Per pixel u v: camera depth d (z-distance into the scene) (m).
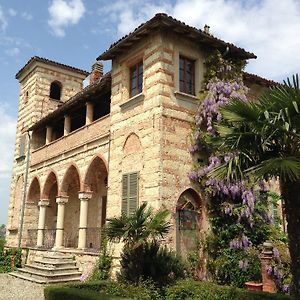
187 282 12.82
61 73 31.39
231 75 16.94
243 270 13.59
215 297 11.60
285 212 8.66
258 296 10.95
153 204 14.37
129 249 13.12
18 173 29.95
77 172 21.58
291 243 8.43
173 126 15.21
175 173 14.83
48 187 25.28
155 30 15.79
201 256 14.67
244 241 13.95
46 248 23.00
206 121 15.65
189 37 16.27
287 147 8.75
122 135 16.89
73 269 18.38
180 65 16.28
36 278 17.98
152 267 12.93
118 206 16.30
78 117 25.08
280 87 9.06
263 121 8.68
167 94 15.31
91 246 20.03
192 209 15.11
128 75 17.44
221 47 17.03
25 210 27.33
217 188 14.73
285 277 12.33
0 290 16.02
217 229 14.87
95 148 19.58
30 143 28.45
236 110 9.38
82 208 20.09
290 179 8.07
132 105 16.58
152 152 14.93
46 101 30.16
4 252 25.88
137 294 11.77
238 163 9.13
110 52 17.62
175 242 14.23
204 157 15.71
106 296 10.91
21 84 33.22
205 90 16.31
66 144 22.81
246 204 14.42
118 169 16.77
